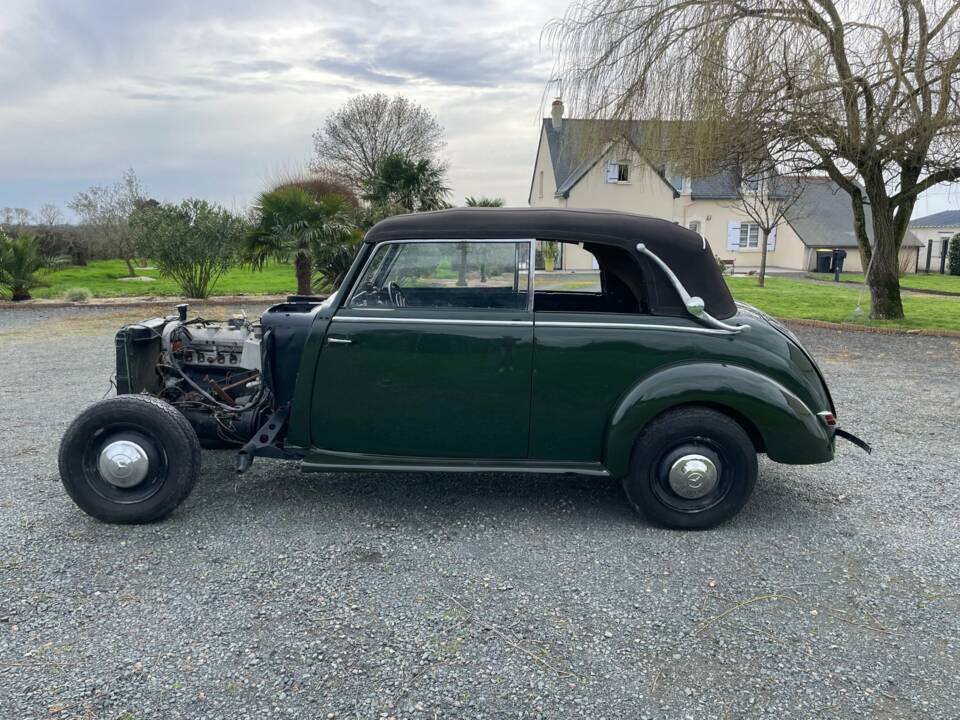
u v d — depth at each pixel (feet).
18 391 24.31
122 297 57.31
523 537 12.34
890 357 31.81
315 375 12.68
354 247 52.75
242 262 54.95
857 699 8.11
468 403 12.52
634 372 12.28
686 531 12.65
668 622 9.68
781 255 117.19
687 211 115.75
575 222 12.53
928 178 40.45
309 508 13.55
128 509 12.42
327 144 158.71
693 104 37.60
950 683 8.41
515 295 12.50
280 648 8.96
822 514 13.53
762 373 12.30
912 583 10.82
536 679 8.41
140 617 9.66
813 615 9.89
